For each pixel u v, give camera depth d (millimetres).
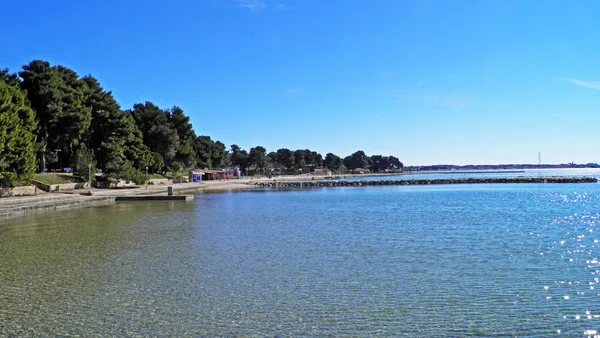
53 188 63438
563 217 36156
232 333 11070
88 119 75188
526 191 82812
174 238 25781
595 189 89062
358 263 18531
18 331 11297
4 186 52469
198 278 16281
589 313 12211
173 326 11539
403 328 11289
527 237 25156
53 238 26125
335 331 11141
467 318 11930
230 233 27688
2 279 16344
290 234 27078
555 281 15422
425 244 23016
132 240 25141
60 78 72438
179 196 60656
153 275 16766
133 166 93562
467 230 28281
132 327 11500
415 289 14586
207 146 153000
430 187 106438
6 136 48281
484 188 97750
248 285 15258
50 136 71750
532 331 11055
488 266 17750
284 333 11031
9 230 29938
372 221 33969
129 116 99688
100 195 61094
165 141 113812
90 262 19203
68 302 13578
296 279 16016
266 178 172750
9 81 66438
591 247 21797
